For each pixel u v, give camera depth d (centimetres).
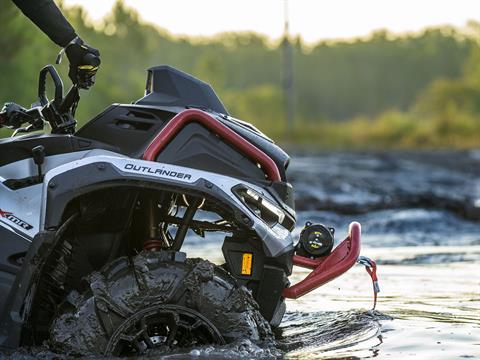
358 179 2564
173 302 474
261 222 498
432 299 739
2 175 511
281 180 525
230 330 480
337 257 529
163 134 501
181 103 528
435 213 1611
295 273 905
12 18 2855
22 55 2883
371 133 7688
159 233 530
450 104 8075
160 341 480
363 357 492
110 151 509
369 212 1672
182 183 486
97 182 477
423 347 522
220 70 9938
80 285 509
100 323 466
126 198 502
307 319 637
